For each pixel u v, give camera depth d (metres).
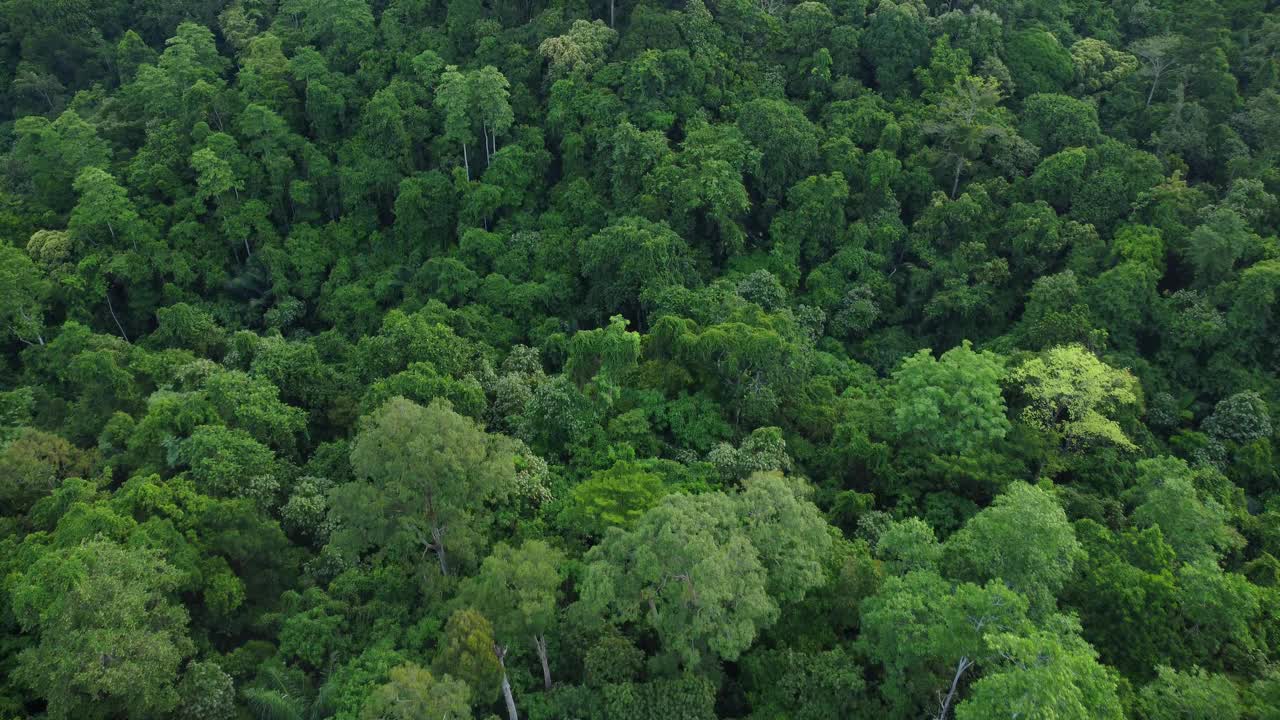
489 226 79.94
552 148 83.06
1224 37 81.19
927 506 50.28
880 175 74.56
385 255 80.06
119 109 91.06
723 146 74.00
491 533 46.56
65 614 34.97
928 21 84.50
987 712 30.22
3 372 68.50
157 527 41.75
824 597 40.84
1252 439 55.97
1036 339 61.25
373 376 59.94
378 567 45.28
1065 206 72.62
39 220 79.31
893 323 72.19
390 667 37.97
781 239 73.88
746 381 57.12
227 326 76.38
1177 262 66.88
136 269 74.56
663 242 67.56
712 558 33.66
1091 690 31.78
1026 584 37.34
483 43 85.38
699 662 37.75
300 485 51.03
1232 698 33.97
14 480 49.16
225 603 41.78
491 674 34.56
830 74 83.12
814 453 55.28
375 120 81.00
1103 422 51.78
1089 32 91.12
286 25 98.88
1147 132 79.44
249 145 82.38
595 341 55.88
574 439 53.81
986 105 76.00
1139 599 38.94
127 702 34.97
